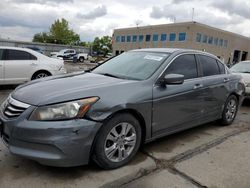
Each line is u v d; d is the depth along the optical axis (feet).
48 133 9.03
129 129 11.02
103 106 9.87
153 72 12.46
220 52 178.70
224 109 17.28
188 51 14.80
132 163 11.36
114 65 14.40
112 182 9.77
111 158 10.53
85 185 9.48
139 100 11.01
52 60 29.96
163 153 12.67
